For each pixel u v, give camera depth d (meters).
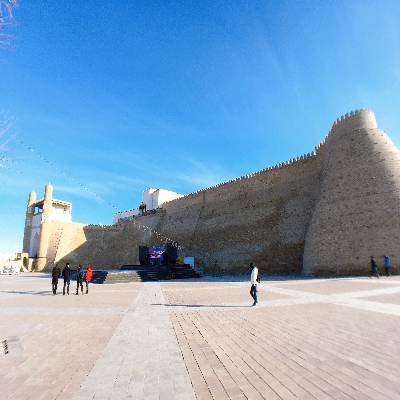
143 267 30.70
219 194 43.03
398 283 13.14
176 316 7.57
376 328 5.57
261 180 37.09
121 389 3.29
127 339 5.40
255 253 32.09
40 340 5.43
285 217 31.52
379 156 23.19
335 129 27.72
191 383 3.42
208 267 36.47
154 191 61.25
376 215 20.92
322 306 8.16
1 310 8.92
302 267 26.08
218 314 7.68
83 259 51.12
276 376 3.56
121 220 62.41
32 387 3.39
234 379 3.51
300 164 33.12
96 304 10.01
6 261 47.16
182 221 47.50
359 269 20.30
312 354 4.31
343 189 23.91
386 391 3.08
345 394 3.04
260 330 5.82
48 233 50.28
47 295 13.36
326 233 23.33
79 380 3.57
